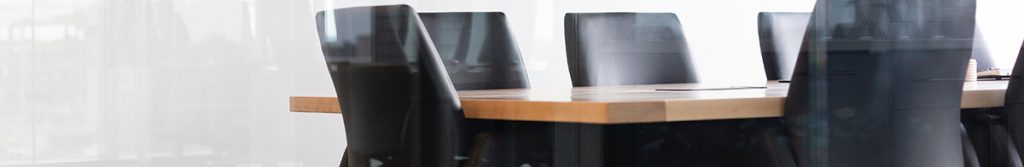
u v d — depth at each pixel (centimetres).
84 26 329
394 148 157
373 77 156
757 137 153
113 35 331
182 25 336
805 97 138
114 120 330
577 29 224
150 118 333
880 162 138
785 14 239
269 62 339
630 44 229
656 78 231
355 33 157
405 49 151
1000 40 192
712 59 271
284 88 340
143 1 333
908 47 137
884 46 136
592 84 223
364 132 160
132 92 331
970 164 149
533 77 278
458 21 217
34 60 327
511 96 163
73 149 329
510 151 165
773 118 148
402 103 154
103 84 329
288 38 340
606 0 279
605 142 177
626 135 177
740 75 269
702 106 138
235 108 336
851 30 135
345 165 178
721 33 272
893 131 138
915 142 142
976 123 151
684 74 236
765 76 238
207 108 335
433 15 215
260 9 339
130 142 332
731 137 161
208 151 333
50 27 328
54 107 328
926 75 140
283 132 336
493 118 152
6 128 325
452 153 155
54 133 328
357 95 160
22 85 326
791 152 143
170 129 334
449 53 214
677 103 136
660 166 176
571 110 138
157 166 332
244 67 338
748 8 268
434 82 152
